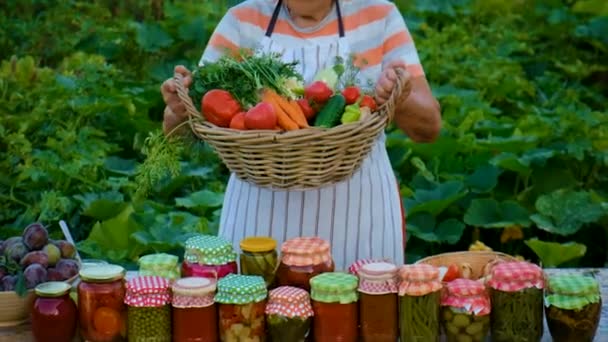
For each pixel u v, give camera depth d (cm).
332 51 387
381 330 317
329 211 381
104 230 570
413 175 687
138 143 698
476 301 316
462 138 662
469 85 809
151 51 834
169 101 361
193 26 846
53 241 355
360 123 321
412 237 630
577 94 798
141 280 322
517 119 786
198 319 315
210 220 620
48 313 321
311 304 319
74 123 690
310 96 342
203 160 668
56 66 855
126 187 641
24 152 642
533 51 909
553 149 674
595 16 945
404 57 386
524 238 651
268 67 349
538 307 319
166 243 557
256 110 327
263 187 334
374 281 316
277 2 395
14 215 626
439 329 320
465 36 895
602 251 644
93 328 321
